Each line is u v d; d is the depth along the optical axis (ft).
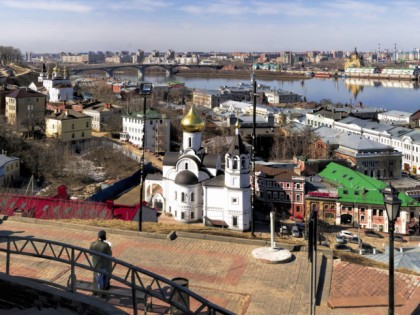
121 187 379.76
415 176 568.82
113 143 595.06
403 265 212.43
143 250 133.39
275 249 130.41
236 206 321.52
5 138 481.87
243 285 112.78
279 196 407.64
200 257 128.77
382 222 386.11
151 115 628.28
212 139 621.31
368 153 533.96
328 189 413.18
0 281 83.56
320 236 332.60
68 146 543.80
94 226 152.25
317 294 107.96
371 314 100.99
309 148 612.70
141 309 91.86
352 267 121.80
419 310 102.53
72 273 86.69
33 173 453.17
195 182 334.44
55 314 77.05
